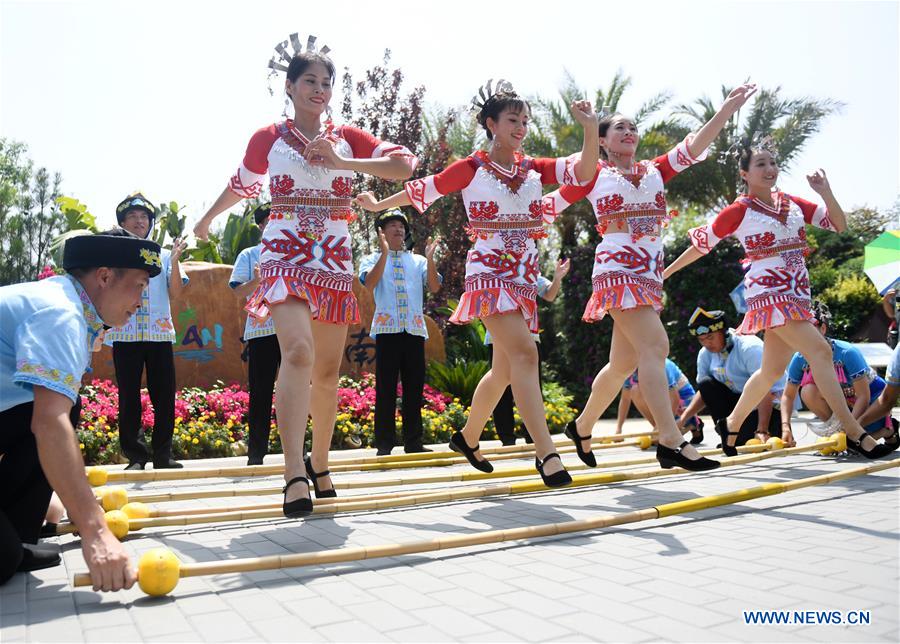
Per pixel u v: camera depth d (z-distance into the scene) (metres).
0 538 2.59
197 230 4.07
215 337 9.52
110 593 2.57
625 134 4.93
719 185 19.09
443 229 17.48
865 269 9.99
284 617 2.28
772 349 5.62
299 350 3.57
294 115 3.96
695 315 7.14
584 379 17.55
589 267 17.67
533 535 3.22
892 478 4.92
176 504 4.48
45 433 2.42
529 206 4.38
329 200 3.87
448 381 10.26
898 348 5.87
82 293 2.79
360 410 8.66
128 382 5.81
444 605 2.38
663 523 3.62
